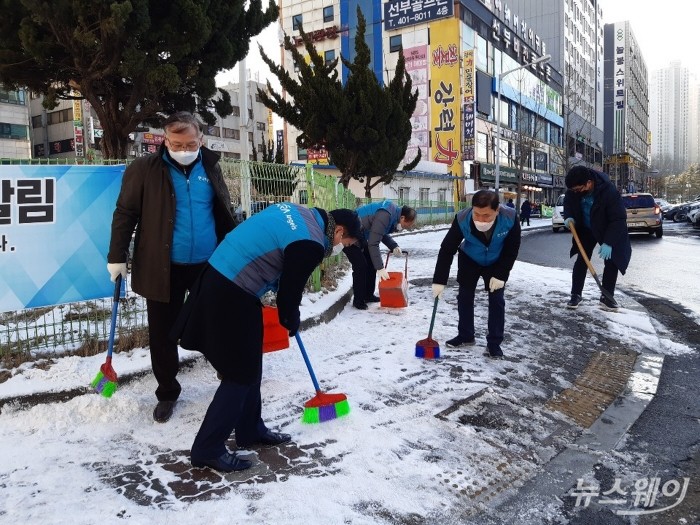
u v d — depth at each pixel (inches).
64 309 182.2
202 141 133.1
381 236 245.8
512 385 153.7
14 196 150.6
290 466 107.6
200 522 89.0
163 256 124.6
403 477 103.3
